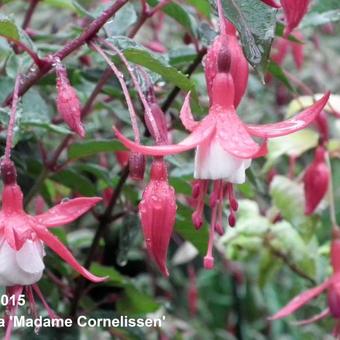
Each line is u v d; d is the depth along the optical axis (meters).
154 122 0.23
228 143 0.22
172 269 0.60
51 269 0.39
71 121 0.24
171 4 0.31
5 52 0.31
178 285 0.64
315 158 0.36
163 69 0.26
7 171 0.23
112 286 0.41
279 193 0.39
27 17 0.37
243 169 0.23
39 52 0.30
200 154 0.22
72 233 0.49
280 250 0.42
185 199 0.43
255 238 0.43
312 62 0.67
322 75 0.67
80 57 0.35
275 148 0.42
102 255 0.45
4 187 0.23
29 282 0.22
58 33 0.39
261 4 0.23
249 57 0.23
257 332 0.63
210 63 0.24
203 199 0.23
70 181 0.34
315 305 0.45
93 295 0.43
